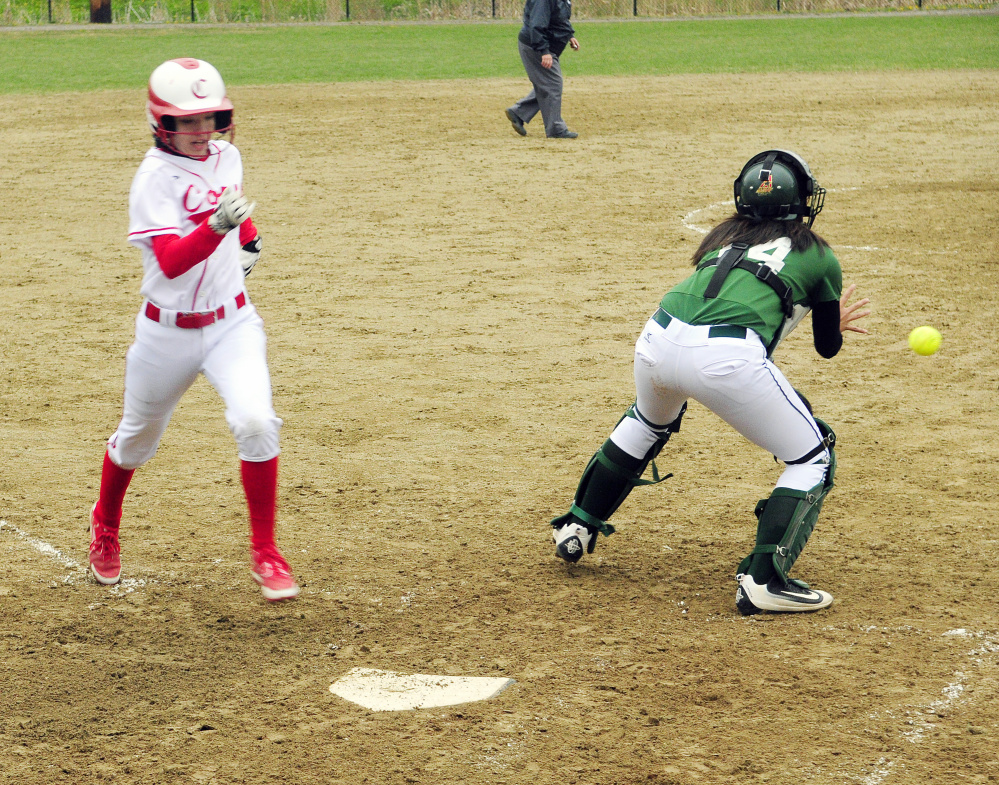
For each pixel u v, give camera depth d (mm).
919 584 17500
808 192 16828
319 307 34375
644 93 84750
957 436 23953
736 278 16156
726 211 47156
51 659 15508
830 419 25109
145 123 72938
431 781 12664
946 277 36875
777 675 14828
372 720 13938
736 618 16516
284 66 104625
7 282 37781
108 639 16094
